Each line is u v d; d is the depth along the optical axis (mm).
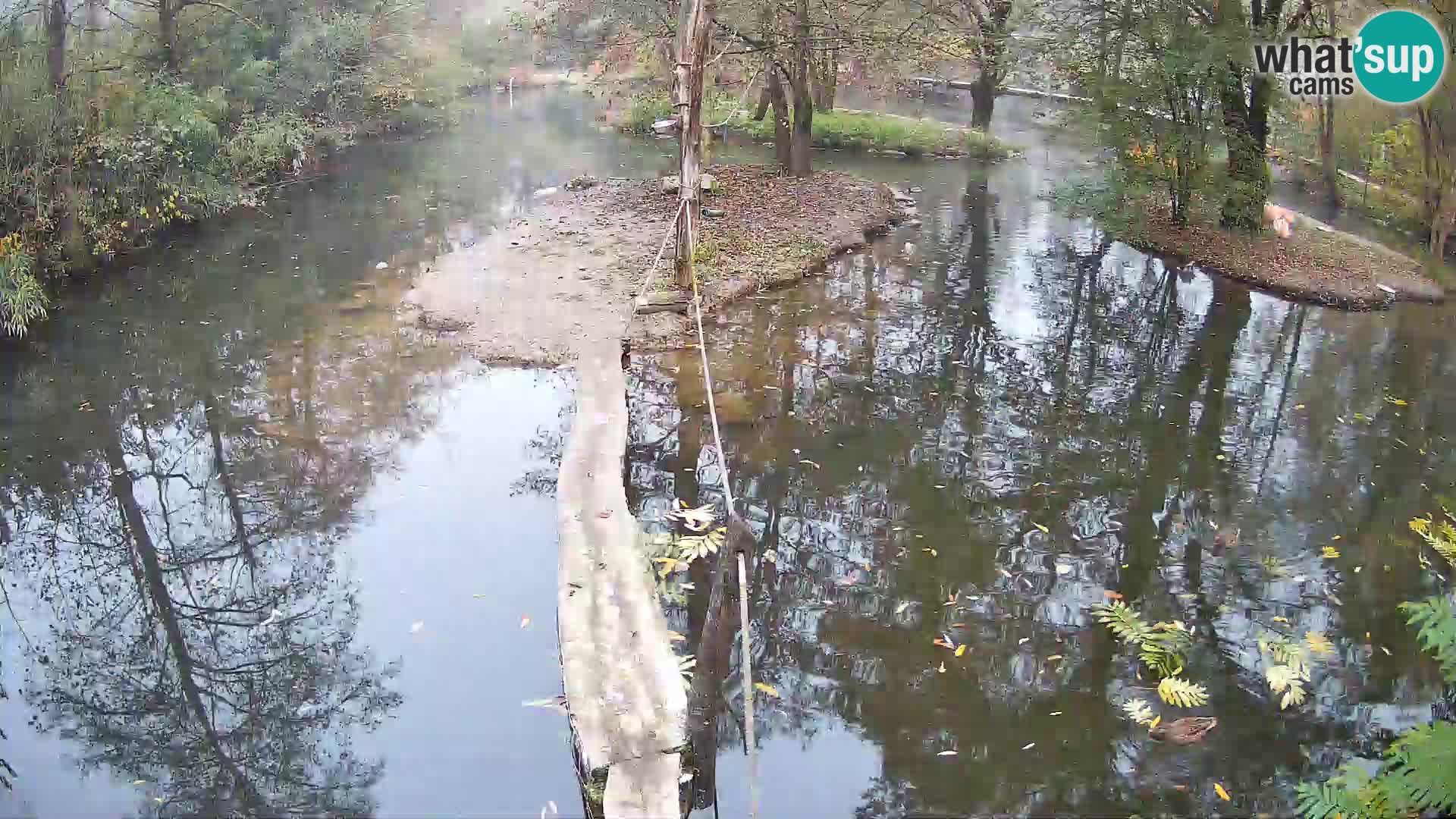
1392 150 15516
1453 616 4789
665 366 10055
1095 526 7426
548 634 6176
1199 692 5617
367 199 17766
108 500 8055
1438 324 11984
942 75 31984
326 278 13062
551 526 7457
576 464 7188
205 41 19578
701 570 6703
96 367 10320
